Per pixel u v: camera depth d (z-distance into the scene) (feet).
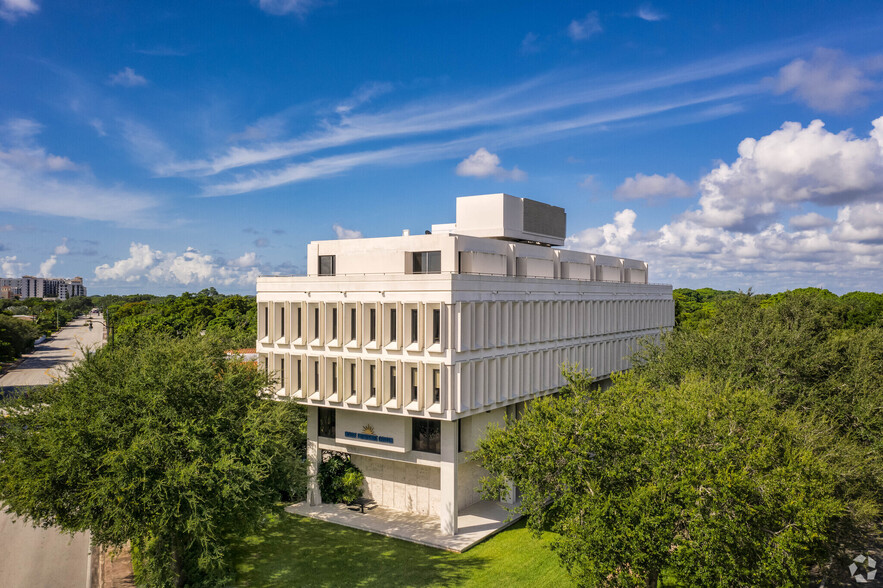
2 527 116.67
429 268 119.24
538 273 141.49
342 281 119.34
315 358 123.95
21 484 80.07
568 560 73.00
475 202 142.61
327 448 127.75
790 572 66.18
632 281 190.60
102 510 79.97
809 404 108.88
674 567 67.56
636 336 181.68
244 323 362.94
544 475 77.61
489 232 140.46
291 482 95.81
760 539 65.92
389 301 113.39
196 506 77.51
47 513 83.05
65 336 529.04
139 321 389.19
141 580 88.02
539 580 92.48
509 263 134.41
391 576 94.48
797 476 66.54
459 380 108.37
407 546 107.04
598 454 75.31
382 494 128.57
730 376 110.42
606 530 68.33
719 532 63.87
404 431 116.16
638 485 71.61
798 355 115.34
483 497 87.51
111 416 81.46
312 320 124.88
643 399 83.56
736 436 71.82
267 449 88.33
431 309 109.91
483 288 115.65
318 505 127.75
